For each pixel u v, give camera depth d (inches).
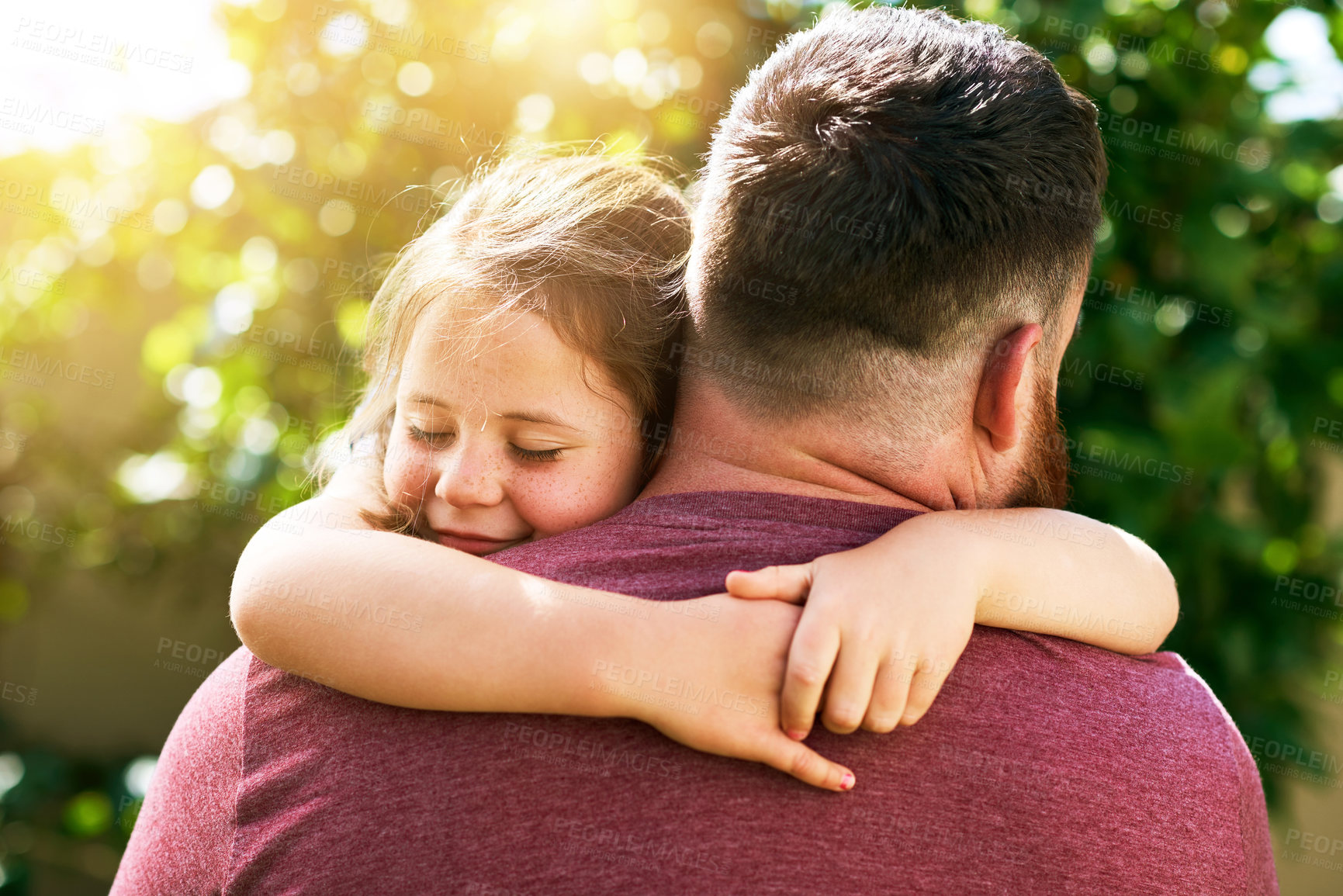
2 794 138.3
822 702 33.0
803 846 31.5
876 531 37.5
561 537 38.3
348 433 57.7
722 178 37.9
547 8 99.0
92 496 135.6
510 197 48.0
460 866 31.2
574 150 63.9
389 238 106.7
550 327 42.6
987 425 38.5
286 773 34.1
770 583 34.4
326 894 32.0
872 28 39.1
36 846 139.9
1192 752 36.4
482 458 42.9
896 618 33.5
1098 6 87.5
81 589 155.9
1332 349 97.3
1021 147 36.7
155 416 128.3
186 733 37.9
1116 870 33.6
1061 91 38.8
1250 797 38.3
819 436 37.8
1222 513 98.3
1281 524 105.5
